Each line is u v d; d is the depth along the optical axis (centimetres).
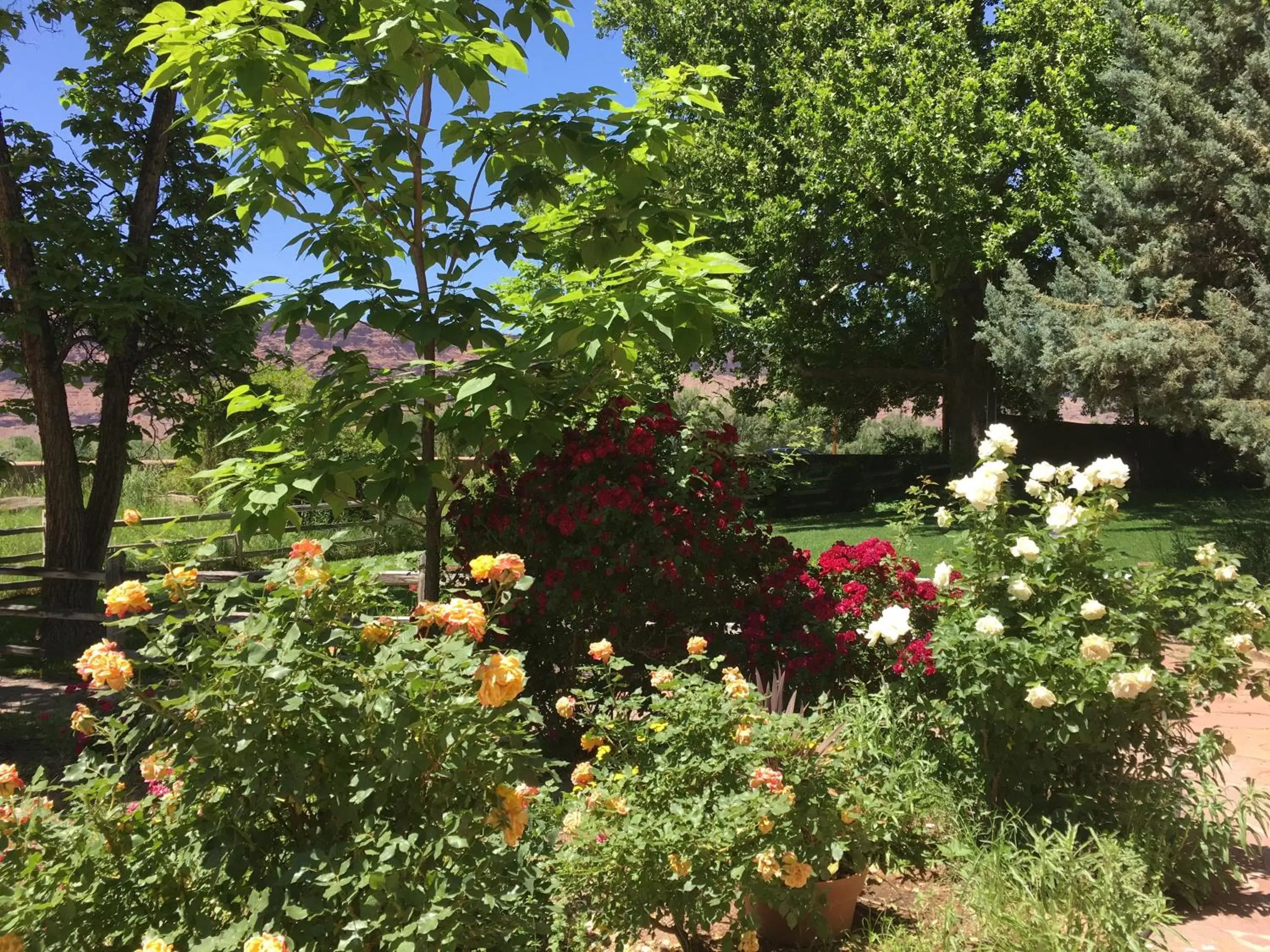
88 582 841
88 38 833
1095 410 1232
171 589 201
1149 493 2067
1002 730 326
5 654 818
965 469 1991
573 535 454
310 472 397
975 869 290
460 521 482
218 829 182
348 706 178
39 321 813
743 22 1944
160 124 850
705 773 269
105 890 183
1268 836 361
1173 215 1130
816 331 2023
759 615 453
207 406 959
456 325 393
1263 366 1029
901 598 476
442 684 183
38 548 1384
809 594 480
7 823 195
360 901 172
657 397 529
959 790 337
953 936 261
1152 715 322
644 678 455
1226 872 318
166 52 355
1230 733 481
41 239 769
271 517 391
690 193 495
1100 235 1203
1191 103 1078
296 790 171
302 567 201
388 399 389
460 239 425
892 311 2181
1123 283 1147
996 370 2072
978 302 1988
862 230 1797
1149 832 306
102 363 903
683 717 293
